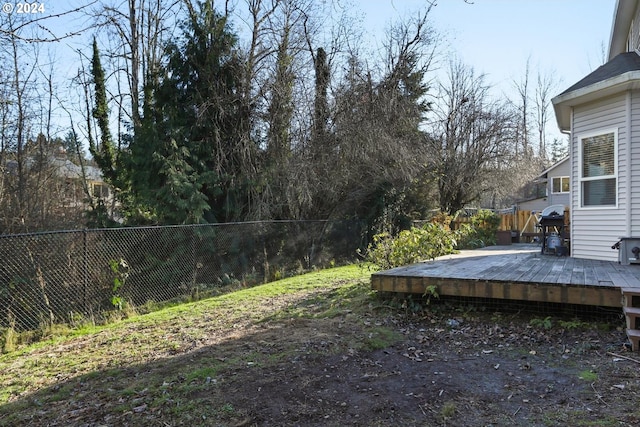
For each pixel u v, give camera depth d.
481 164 18.92
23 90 14.23
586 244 7.87
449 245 8.45
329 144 11.71
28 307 6.60
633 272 5.47
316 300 6.44
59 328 5.90
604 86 6.93
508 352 3.87
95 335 5.44
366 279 8.13
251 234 10.54
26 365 4.33
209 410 2.91
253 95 11.52
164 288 8.66
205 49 11.30
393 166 12.19
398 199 14.46
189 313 6.25
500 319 4.80
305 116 11.70
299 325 5.02
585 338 4.08
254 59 11.84
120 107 15.28
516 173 20.00
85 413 3.03
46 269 6.97
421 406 2.86
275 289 7.91
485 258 7.99
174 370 3.74
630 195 6.99
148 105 11.20
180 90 11.23
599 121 7.57
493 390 3.07
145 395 3.24
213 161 11.13
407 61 13.95
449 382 3.24
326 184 11.77
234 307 6.44
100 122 14.03
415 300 5.42
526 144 20.61
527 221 18.41
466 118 18.98
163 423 2.77
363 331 4.62
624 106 7.07
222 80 11.41
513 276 5.10
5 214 13.95
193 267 9.29
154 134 10.49
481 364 3.60
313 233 11.95
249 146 11.30
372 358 3.83
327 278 8.90
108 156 13.96
